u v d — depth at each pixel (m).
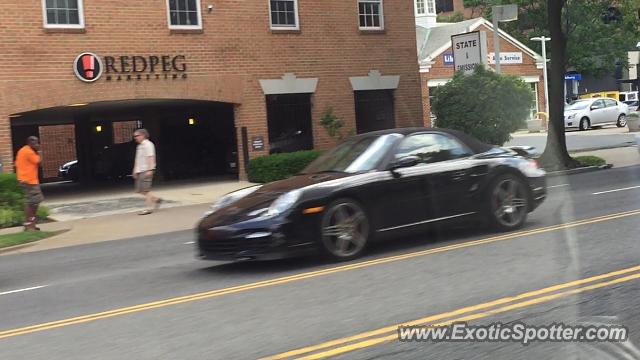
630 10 27.41
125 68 17.91
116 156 27.12
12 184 15.02
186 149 24.56
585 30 44.66
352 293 6.58
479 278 6.82
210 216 8.27
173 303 6.74
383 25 22.00
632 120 29.86
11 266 10.12
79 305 7.02
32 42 16.77
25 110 16.73
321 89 20.89
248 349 5.10
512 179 9.43
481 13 55.16
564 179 14.43
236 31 19.53
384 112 22.33
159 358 5.00
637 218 9.84
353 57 21.41
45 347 5.49
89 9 17.44
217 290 7.20
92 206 16.94
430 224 8.75
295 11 20.52
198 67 18.97
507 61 39.66
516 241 8.59
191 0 18.97
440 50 36.56
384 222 8.43
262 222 7.71
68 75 17.20
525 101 19.23
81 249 11.52
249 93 19.77
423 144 8.91
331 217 8.07
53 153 34.34
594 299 5.80
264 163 19.19
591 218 10.07
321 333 5.38
